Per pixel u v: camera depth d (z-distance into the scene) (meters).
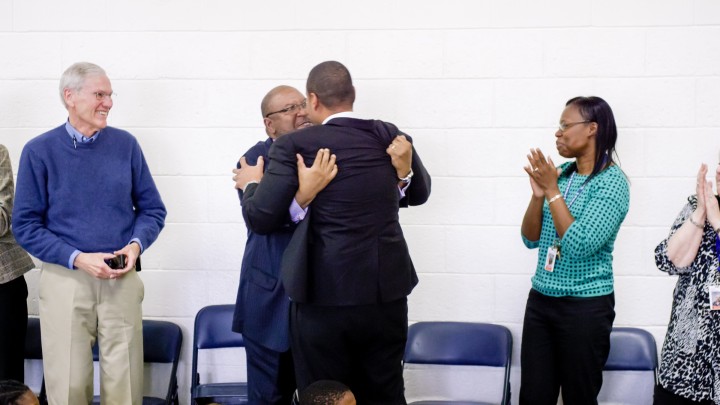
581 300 3.29
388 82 4.00
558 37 3.91
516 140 3.96
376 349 2.90
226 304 4.14
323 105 2.80
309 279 2.76
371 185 2.74
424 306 4.09
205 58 4.06
